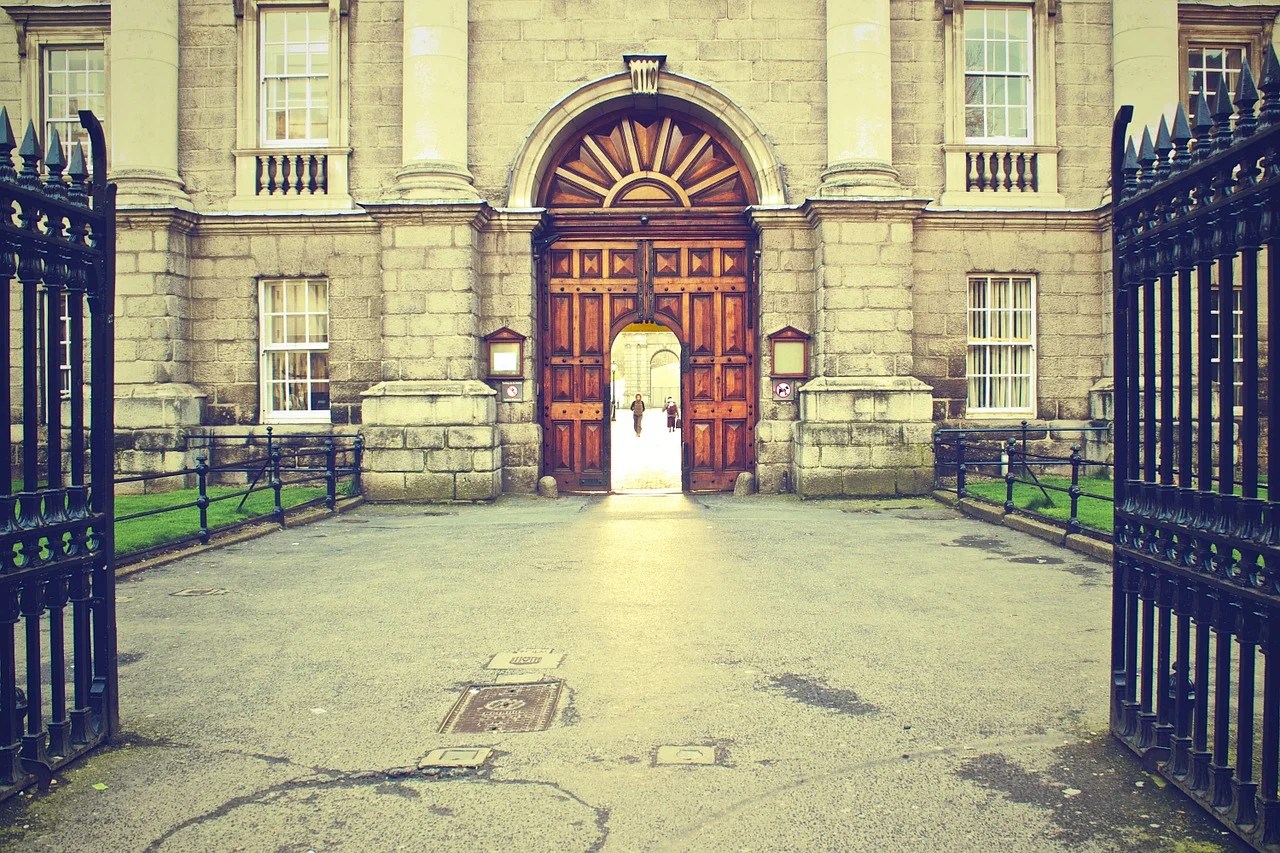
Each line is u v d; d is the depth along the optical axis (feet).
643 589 28.43
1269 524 11.78
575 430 56.49
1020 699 18.20
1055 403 55.01
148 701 18.53
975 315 55.52
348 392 54.65
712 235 56.54
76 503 15.65
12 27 56.70
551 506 49.98
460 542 37.68
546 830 13.04
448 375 51.67
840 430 51.55
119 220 52.75
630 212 55.83
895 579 29.60
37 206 14.25
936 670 20.08
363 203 51.01
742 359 56.65
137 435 52.54
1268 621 11.82
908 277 52.26
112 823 13.34
